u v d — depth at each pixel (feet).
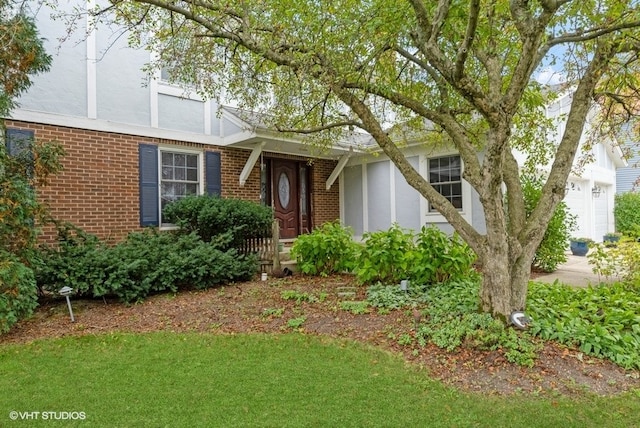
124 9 18.78
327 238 24.98
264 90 22.07
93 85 25.08
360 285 21.33
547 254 26.96
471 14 10.73
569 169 14.10
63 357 12.65
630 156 23.15
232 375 11.10
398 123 24.86
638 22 11.76
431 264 19.72
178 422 8.73
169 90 28.48
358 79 14.90
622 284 18.42
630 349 11.76
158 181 27.96
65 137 23.91
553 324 13.20
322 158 38.19
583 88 14.44
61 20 23.61
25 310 15.61
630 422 8.67
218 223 26.48
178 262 21.24
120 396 9.95
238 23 16.26
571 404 9.39
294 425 8.54
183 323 16.21
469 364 11.43
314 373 11.17
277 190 35.53
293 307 17.74
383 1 13.37
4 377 11.17
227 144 31.22
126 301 19.07
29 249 16.90
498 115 11.93
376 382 10.57
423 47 12.32
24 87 18.10
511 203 14.57
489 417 8.85
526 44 11.43
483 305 13.79
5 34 15.69
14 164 17.34
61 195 23.68
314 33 14.97
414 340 13.23
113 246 23.49
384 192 37.32
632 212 49.26
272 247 26.03
